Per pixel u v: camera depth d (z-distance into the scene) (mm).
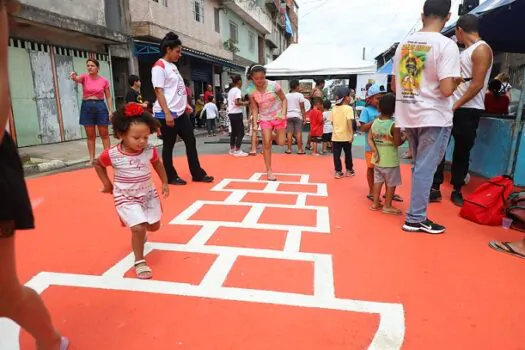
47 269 2758
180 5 16812
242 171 6426
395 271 2738
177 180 5379
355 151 9164
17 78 9156
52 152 8680
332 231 3527
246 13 23953
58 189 5098
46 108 10023
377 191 4125
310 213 4059
